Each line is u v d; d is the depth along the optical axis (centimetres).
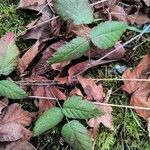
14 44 26
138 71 27
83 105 24
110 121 26
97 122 26
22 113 25
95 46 27
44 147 26
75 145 24
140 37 29
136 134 27
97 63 28
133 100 27
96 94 27
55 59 25
